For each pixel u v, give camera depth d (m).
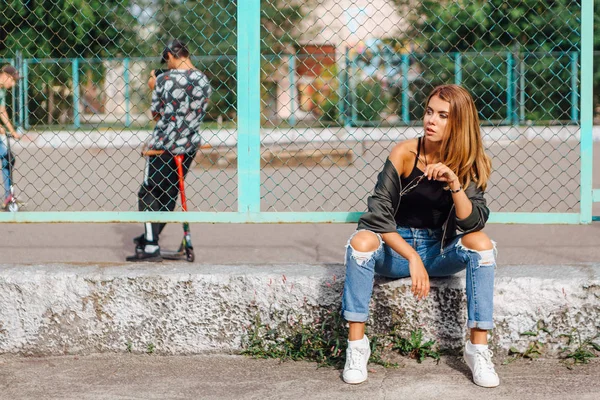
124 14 6.93
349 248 3.46
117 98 11.81
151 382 3.53
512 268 3.82
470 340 3.48
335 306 3.74
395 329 3.73
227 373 3.62
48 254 6.05
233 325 3.82
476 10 12.48
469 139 3.42
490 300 3.39
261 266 3.95
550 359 3.69
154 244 5.46
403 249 3.43
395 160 3.51
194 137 5.09
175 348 3.84
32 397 3.38
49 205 8.14
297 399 3.30
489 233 6.80
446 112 3.40
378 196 3.47
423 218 3.58
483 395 3.30
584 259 5.68
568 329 3.67
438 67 14.37
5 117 7.31
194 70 5.11
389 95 12.54
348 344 3.53
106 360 3.81
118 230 7.09
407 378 3.51
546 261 5.64
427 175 3.40
